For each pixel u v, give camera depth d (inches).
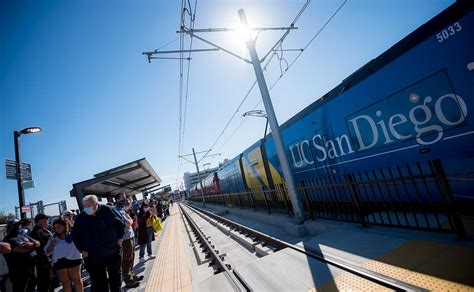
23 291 186.5
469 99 145.3
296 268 151.6
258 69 290.2
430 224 167.0
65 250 174.1
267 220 397.1
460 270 100.7
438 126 164.9
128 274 216.8
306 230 263.3
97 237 151.0
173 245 377.4
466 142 151.2
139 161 461.7
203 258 271.4
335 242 177.0
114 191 767.7
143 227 310.2
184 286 190.5
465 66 145.3
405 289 98.9
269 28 288.4
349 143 244.5
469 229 142.3
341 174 264.2
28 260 194.7
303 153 323.0
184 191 3425.2
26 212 305.1
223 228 437.1
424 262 115.5
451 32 150.3
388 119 199.9
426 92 168.4
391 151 203.5
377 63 213.6
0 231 265.1
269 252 228.4
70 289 175.3
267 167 449.1
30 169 329.1
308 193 298.4
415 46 172.6
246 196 560.4
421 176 148.3
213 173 952.3
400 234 159.3
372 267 125.1
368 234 175.5
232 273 173.8
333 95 267.1
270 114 283.3
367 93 214.8
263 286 138.4
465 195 161.5
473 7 140.4
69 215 225.9
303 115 323.3
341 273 130.5
